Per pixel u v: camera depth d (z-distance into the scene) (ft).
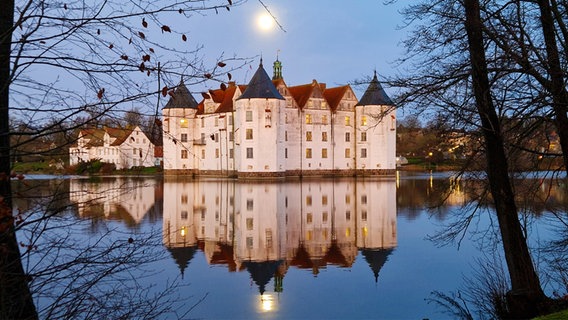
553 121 31.07
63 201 23.31
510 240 32.73
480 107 30.68
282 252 58.18
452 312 35.88
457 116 32.04
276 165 214.28
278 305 38.32
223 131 229.86
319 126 239.50
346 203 110.32
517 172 36.04
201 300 36.50
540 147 34.04
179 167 241.76
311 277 46.96
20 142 16.67
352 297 40.57
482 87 30.81
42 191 20.95
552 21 29.94
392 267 50.42
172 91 16.84
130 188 32.71
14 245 18.39
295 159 233.96
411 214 90.58
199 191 144.36
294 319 35.09
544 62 28.66
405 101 32.30
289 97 232.73
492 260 50.19
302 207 102.94
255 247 61.26
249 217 88.07
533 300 32.09
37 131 16.47
